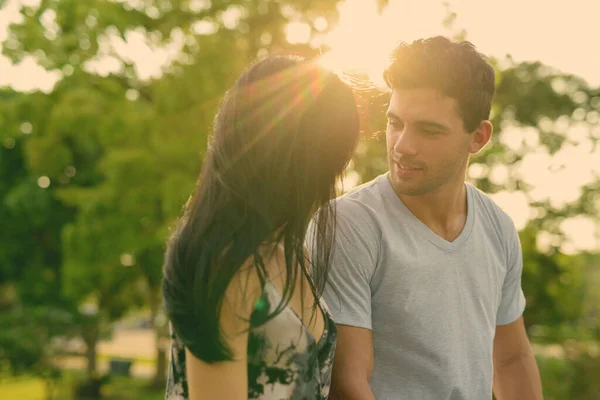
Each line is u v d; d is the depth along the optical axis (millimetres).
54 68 15672
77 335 26484
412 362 1908
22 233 26281
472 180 16250
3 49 15836
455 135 1813
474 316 1987
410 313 1891
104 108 14938
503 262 2078
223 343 1268
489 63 1859
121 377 31328
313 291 1498
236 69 13133
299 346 1395
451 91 1773
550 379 15344
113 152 14453
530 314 16047
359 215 1902
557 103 22016
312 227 1852
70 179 23875
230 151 1341
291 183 1374
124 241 15523
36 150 16922
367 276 1869
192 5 15391
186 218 1368
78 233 16219
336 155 1411
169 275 1310
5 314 25500
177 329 1290
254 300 1334
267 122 1340
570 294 16453
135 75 16250
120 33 15188
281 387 1374
